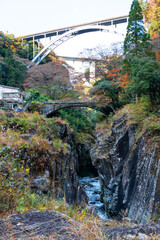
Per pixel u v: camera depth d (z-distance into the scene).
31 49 85.44
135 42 24.55
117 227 2.68
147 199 11.27
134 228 2.47
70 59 86.62
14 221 2.42
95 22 77.19
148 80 15.02
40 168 8.23
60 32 87.81
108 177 18.80
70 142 32.03
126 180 14.91
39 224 2.33
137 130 16.06
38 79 50.78
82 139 43.50
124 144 17.17
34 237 2.01
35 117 15.34
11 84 51.44
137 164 14.05
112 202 15.20
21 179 4.33
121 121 19.22
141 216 11.30
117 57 30.58
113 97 28.39
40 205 3.65
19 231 2.16
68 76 52.84
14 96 36.16
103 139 21.56
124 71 22.59
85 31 82.75
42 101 38.84
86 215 3.20
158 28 28.61
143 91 16.42
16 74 54.34
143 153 13.66
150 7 28.77
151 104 17.36
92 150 24.28
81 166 43.06
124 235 2.26
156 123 14.04
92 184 27.62
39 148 8.74
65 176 10.95
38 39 93.12
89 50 30.81
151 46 20.92
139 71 15.09
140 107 18.19
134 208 12.62
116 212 14.70
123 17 73.56
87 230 2.25
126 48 26.48
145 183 12.17
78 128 46.44
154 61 16.02
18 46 82.81
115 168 17.23
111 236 2.28
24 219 2.49
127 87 17.92
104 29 70.62
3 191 3.56
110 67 30.36
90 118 58.31
